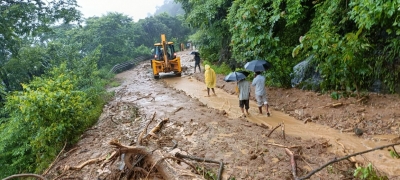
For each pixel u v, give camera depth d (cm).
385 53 722
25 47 1603
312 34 805
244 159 495
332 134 620
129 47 3616
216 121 746
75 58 1534
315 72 900
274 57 999
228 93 1179
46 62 1606
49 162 616
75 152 632
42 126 679
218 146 565
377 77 746
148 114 894
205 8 1617
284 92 962
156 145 536
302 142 575
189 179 391
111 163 496
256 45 1033
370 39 770
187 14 2256
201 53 2316
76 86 1140
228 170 459
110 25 3189
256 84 809
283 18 1028
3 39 1319
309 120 718
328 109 739
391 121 610
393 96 701
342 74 775
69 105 709
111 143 441
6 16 1224
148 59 3909
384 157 489
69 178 478
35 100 662
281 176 428
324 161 476
